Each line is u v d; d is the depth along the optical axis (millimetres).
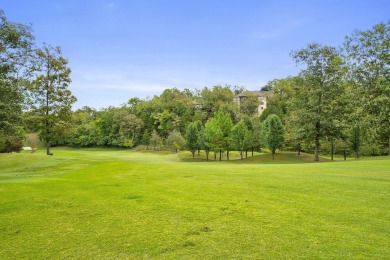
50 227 5512
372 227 5242
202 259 4055
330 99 33844
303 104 35469
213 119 54094
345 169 13922
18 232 5270
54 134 31906
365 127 24203
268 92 96188
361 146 41812
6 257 4238
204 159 51250
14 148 35750
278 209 6484
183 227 5371
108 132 78562
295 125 37250
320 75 34562
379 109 21375
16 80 19266
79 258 4180
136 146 77125
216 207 6715
